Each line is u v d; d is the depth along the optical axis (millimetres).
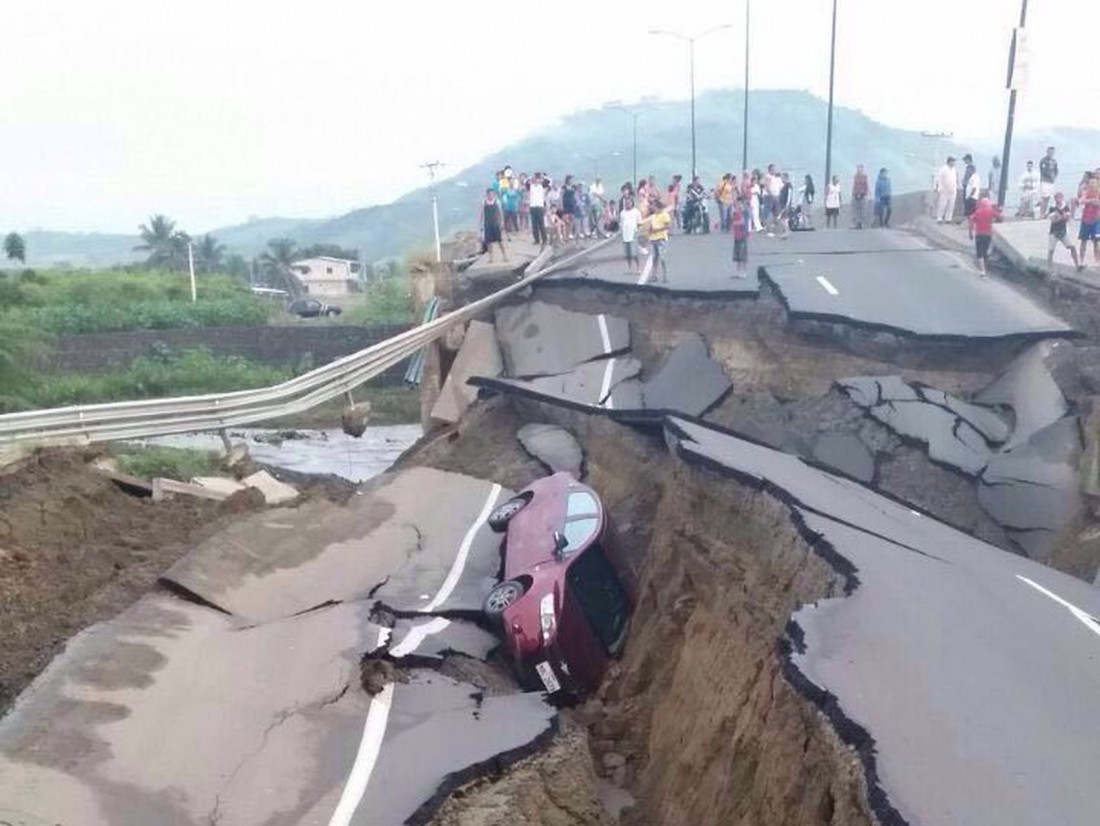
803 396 18812
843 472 15750
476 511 16875
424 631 12188
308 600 12922
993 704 7594
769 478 12602
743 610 11164
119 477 16453
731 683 10391
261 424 39844
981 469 16109
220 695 9680
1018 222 28438
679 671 11828
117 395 41875
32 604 11820
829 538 10836
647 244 26750
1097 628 9812
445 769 8492
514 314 24094
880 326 18781
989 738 7027
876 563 10492
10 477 14500
